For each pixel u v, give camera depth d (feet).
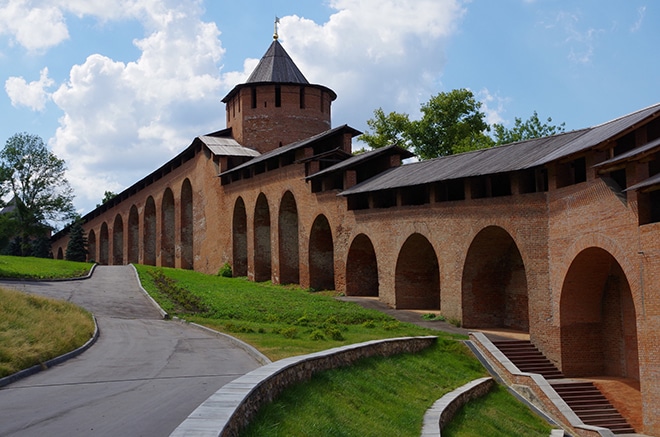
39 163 215.92
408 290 99.81
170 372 48.70
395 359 64.75
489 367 72.13
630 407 62.34
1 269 118.93
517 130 172.65
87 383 43.96
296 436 32.53
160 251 196.95
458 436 49.70
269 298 104.78
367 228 106.52
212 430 25.64
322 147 132.77
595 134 69.56
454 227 87.66
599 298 72.02
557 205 71.51
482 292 86.99
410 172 100.89
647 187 54.75
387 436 40.06
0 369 44.52
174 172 190.08
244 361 54.75
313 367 46.16
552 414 62.18
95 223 265.95
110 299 99.76
